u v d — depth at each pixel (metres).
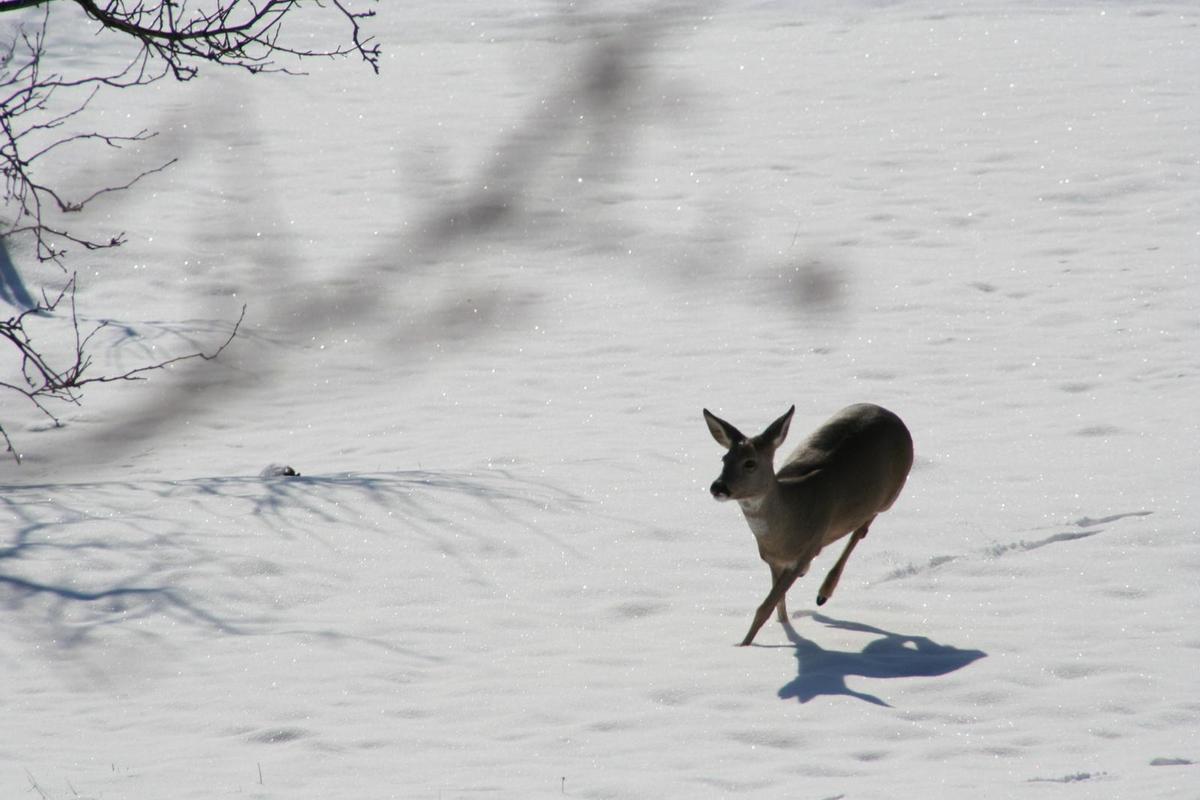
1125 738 12.18
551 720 13.52
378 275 38.81
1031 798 10.53
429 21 70.38
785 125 52.31
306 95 59.62
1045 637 15.07
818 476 15.88
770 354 32.34
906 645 15.20
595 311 36.59
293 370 33.00
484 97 57.97
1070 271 36.53
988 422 25.67
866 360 31.11
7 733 13.90
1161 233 38.88
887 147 49.06
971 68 56.75
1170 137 46.69
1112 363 29.30
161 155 51.62
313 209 45.53
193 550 19.25
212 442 28.33
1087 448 23.06
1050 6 65.88
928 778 11.31
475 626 16.73
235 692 14.78
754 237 41.75
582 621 16.84
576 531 20.17
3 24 67.06
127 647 16.20
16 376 32.53
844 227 42.06
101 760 12.98
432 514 20.94
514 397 30.27
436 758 12.62
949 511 20.12
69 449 28.12
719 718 13.25
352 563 18.95
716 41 63.53
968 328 32.94
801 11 67.56
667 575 18.36
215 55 19.89
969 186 44.66
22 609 17.28
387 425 28.75
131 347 34.28
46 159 50.47
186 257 41.50
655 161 49.31
